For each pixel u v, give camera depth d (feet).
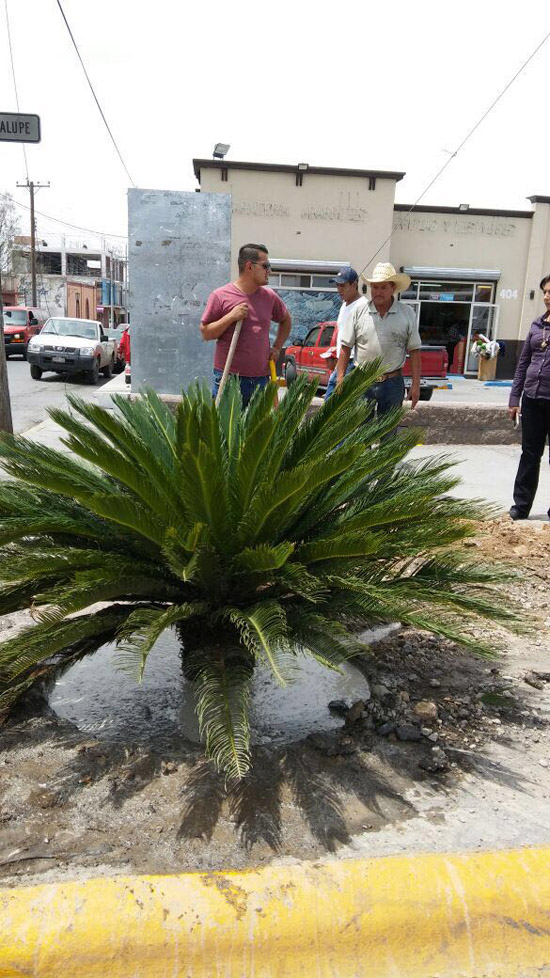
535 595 15.37
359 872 7.31
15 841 7.86
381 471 11.80
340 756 9.50
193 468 9.11
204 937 6.75
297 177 83.71
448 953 6.94
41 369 72.43
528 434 20.65
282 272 85.97
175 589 10.41
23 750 9.46
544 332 20.11
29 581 10.36
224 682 8.92
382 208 85.56
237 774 7.54
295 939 6.82
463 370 97.14
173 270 31.96
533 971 6.90
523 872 7.43
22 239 231.09
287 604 10.28
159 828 8.09
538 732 10.33
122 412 12.31
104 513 9.15
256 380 17.51
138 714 10.39
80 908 6.84
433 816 8.41
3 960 6.56
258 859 7.66
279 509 9.92
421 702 10.68
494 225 91.97
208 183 83.41
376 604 9.48
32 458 10.51
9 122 23.91
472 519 11.33
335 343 25.79
